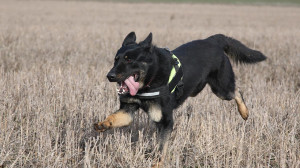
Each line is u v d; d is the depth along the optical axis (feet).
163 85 26.84
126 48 26.86
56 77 44.19
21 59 58.18
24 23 118.32
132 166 25.54
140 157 26.61
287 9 265.95
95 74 47.65
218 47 34.73
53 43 74.13
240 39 87.25
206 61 32.53
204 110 36.63
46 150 27.09
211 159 27.09
